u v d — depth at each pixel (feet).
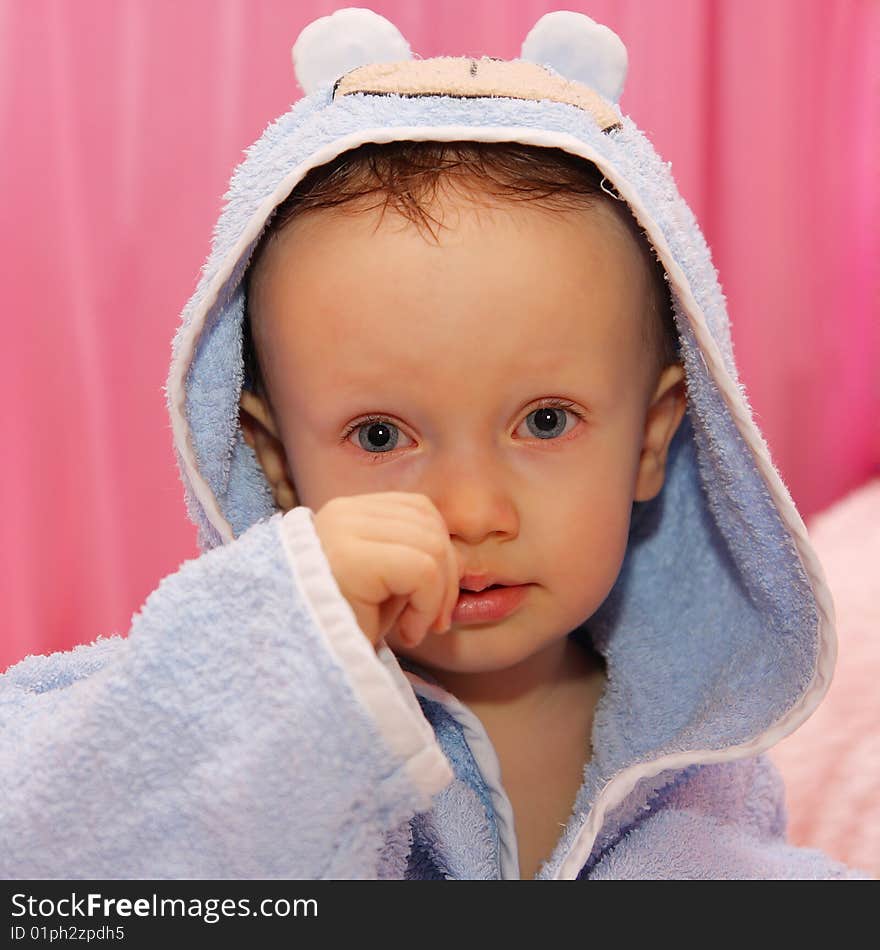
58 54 5.18
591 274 2.19
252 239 2.19
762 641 2.55
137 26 5.29
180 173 5.41
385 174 2.21
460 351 2.09
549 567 2.24
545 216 2.16
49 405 5.38
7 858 1.83
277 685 1.68
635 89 5.97
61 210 5.26
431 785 1.67
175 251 5.45
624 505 2.35
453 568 1.86
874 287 6.84
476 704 2.67
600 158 2.14
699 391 2.37
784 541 2.35
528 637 2.32
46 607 5.48
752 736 2.40
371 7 5.51
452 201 2.14
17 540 5.41
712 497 2.53
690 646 2.69
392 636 2.34
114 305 5.44
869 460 7.12
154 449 5.60
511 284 2.09
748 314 6.51
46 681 2.67
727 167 6.32
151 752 1.76
